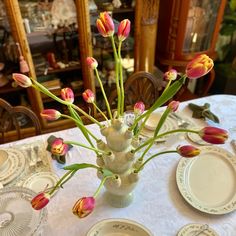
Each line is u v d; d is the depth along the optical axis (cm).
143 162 90
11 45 210
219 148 117
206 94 290
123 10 219
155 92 162
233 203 95
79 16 207
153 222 90
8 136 229
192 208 94
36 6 204
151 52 243
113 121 81
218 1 228
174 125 130
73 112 82
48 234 86
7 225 83
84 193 100
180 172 107
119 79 81
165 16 235
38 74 227
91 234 84
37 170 109
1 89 220
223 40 285
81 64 235
